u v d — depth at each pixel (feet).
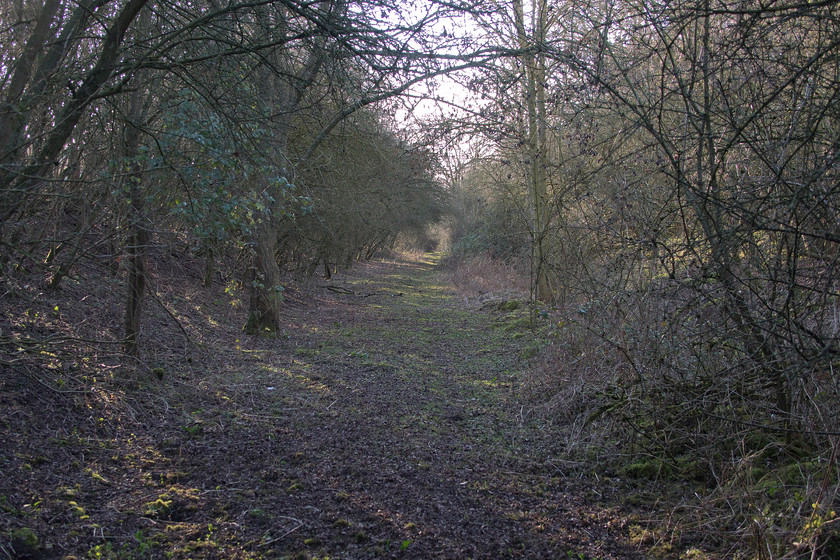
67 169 17.12
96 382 18.61
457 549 11.79
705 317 15.24
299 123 39.40
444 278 95.96
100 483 13.23
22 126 14.44
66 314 23.15
